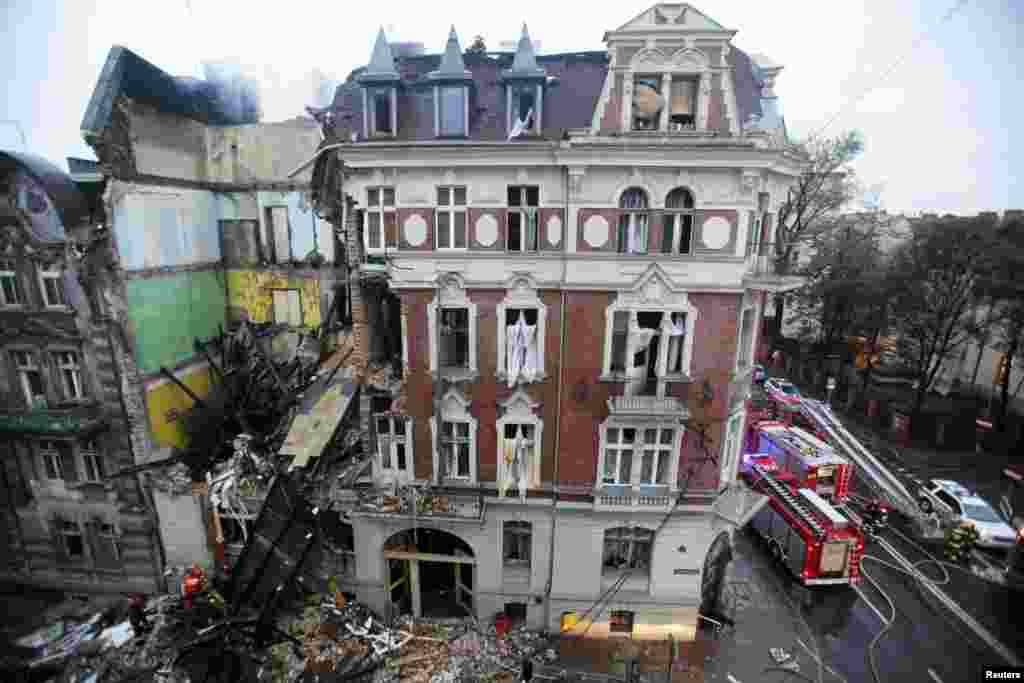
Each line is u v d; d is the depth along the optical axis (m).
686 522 16.30
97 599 19.08
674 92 14.04
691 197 14.45
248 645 16.09
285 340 23.53
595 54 15.80
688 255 14.54
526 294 15.44
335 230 21.33
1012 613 18.75
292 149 22.19
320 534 17.64
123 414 18.12
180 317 20.47
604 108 13.91
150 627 17.02
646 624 17.16
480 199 15.03
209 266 22.23
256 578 17.27
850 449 26.56
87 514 18.94
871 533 23.73
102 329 17.36
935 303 31.97
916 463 29.92
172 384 19.92
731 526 16.84
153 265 18.92
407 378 16.47
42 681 15.40
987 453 31.05
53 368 18.05
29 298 17.41
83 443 18.50
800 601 19.23
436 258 15.40
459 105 14.94
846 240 38.38
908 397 37.44
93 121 16.45
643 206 14.76
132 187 17.84
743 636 17.48
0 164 16.16
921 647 17.09
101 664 15.66
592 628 17.25
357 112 16.44
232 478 18.39
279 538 17.55
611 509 16.12
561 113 15.06
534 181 14.77
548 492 16.69
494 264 15.31
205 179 22.27
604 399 15.70
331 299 23.08
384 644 16.41
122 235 17.48
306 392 20.30
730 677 15.81
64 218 16.28
